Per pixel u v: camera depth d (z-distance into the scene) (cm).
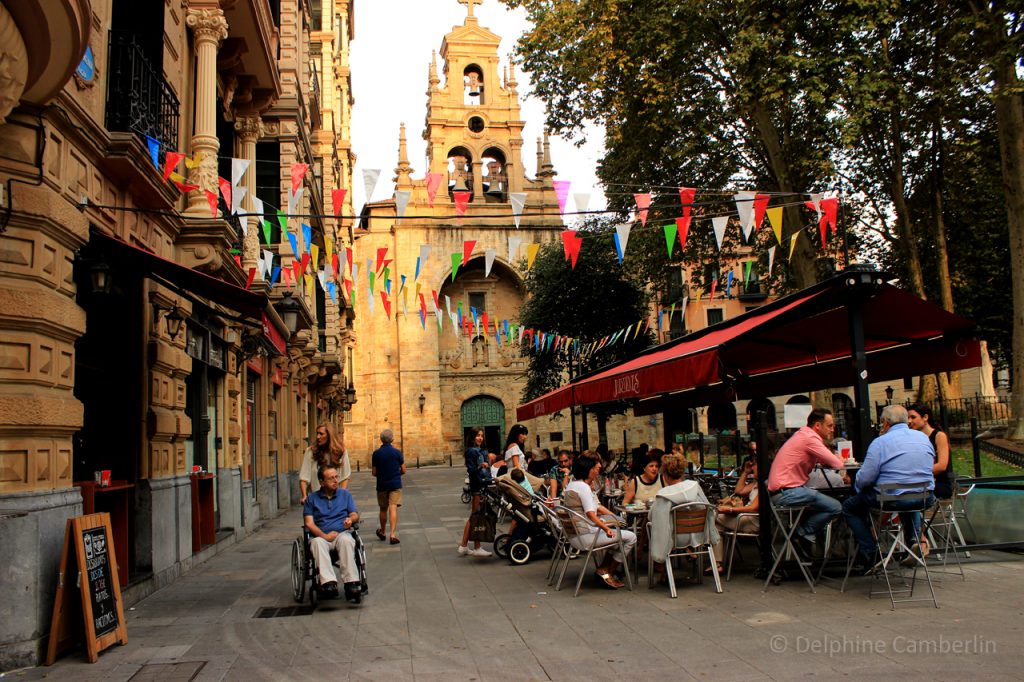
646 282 2738
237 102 1558
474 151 4984
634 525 917
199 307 1139
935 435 879
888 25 1844
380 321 4875
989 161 2309
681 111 2080
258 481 1792
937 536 969
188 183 992
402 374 4797
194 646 632
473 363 5009
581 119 2172
